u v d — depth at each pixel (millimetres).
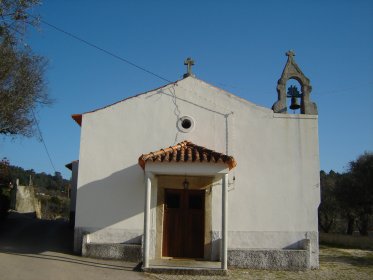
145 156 12953
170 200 14758
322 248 22641
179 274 12203
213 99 15242
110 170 14781
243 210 14555
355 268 14953
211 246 14203
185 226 14555
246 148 14945
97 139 14977
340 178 34438
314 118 15094
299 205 14594
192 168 12922
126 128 15055
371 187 31094
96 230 14430
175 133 15023
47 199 46906
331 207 38375
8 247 15055
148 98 15258
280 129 15031
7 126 18422
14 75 17031
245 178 14750
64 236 18562
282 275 12875
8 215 26297
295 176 14766
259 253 13844
